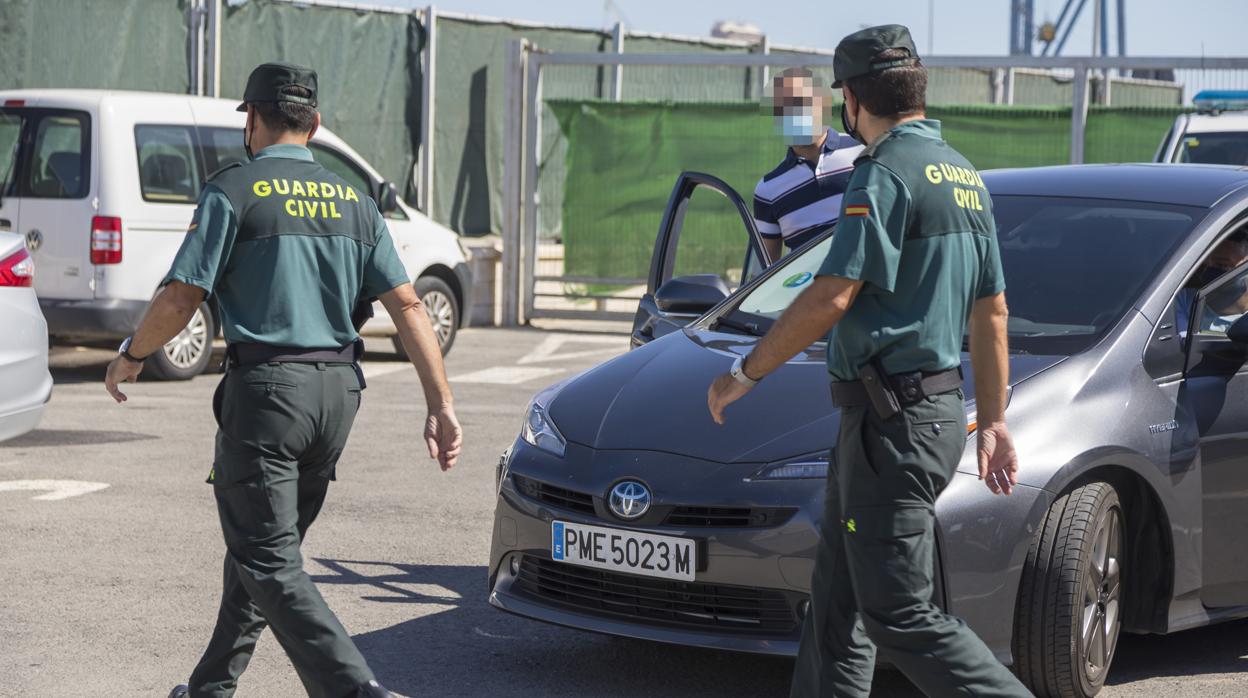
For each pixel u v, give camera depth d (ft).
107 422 41.86
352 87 73.41
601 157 70.33
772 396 20.45
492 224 83.20
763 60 67.97
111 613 23.95
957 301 15.28
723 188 27.89
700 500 19.19
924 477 15.08
